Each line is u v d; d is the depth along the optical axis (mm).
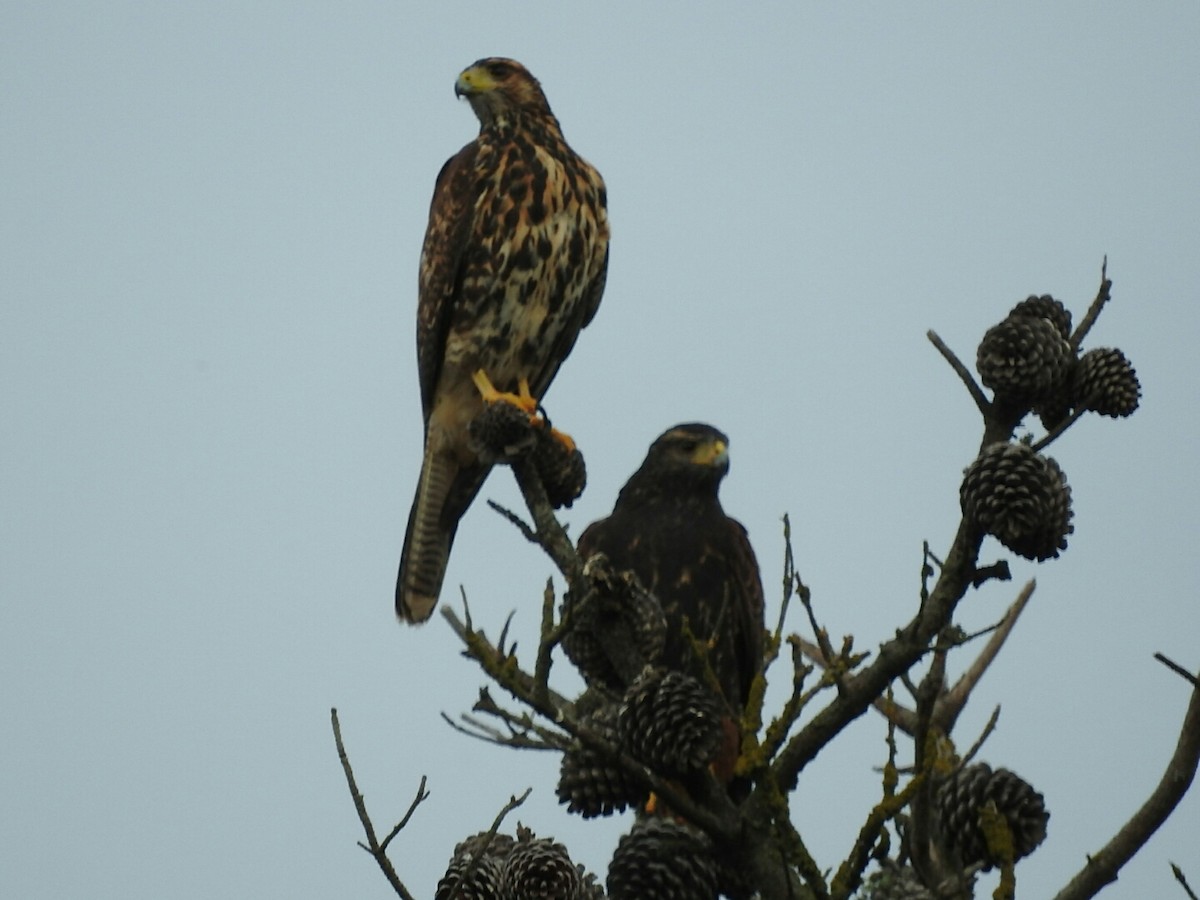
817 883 8953
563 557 10719
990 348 10586
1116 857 9586
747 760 9211
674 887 9141
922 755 8969
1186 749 9359
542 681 9227
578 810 9828
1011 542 9789
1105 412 10820
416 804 9703
